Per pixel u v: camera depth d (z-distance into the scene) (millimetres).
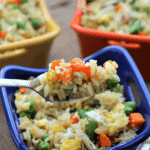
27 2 591
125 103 452
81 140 426
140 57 525
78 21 546
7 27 550
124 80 466
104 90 427
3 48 504
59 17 787
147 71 541
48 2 870
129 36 506
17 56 519
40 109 453
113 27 542
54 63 419
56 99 426
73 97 425
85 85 419
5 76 449
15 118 445
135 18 546
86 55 559
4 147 494
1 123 516
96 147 428
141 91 438
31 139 430
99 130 429
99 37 518
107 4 571
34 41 515
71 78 416
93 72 416
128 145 409
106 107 451
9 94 450
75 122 442
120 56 463
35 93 455
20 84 416
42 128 439
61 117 444
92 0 587
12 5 581
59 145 427
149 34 532
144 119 435
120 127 431
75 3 854
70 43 671
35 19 565
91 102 458
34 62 545
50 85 419
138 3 562
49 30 560
